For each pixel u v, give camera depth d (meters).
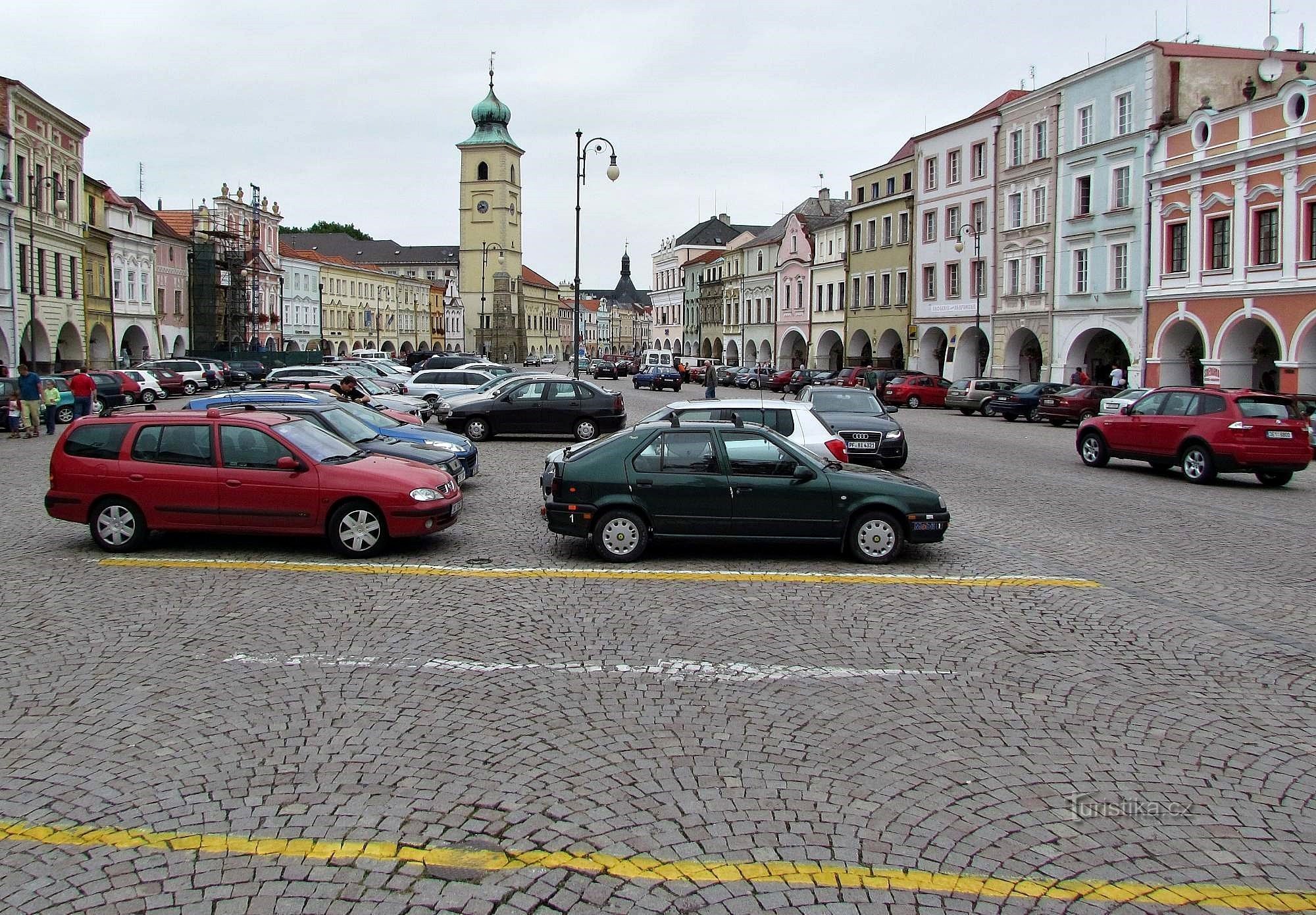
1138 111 41.44
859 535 11.59
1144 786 5.69
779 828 5.16
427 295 143.88
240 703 6.89
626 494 11.57
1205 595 10.31
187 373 52.09
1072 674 7.66
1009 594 10.23
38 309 50.31
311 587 10.33
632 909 4.44
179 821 5.20
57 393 31.31
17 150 47.75
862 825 5.20
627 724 6.54
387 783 5.64
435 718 6.62
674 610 9.45
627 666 7.73
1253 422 19.56
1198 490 19.20
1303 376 33.00
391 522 11.79
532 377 28.56
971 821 5.25
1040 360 49.84
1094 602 9.95
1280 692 7.30
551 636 8.54
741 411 15.78
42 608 9.41
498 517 14.82
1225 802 5.50
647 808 5.37
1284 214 33.34
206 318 75.19
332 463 12.12
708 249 118.12
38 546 12.52
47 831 5.09
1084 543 13.16
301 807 5.35
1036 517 15.33
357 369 46.88
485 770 5.83
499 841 5.01
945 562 11.77
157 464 12.05
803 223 80.19
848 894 4.56
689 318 112.88
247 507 11.91
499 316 131.38
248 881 4.64
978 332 54.34
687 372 81.50
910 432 33.31
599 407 27.62
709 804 5.42
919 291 60.41
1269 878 4.73
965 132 54.78
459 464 16.81
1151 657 8.13
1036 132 48.56
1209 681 7.54
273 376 39.56
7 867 4.76
